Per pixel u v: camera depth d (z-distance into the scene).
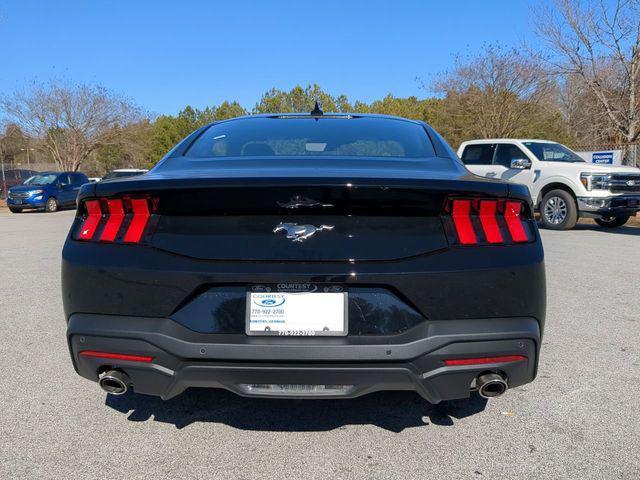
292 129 3.29
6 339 4.09
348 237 2.25
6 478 2.31
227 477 2.32
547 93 24.02
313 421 2.82
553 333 4.18
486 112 24.70
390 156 2.89
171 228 2.32
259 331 2.24
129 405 3.01
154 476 2.33
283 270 2.22
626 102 17.36
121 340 2.28
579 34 17.31
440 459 2.46
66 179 21.75
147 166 41.66
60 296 5.46
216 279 2.23
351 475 2.33
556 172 11.08
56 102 33.69
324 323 2.24
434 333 2.20
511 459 2.45
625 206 10.55
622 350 3.81
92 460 2.45
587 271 6.51
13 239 10.48
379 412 2.92
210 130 3.38
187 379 2.27
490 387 2.32
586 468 2.37
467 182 2.29
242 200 2.25
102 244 2.36
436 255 2.24
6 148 40.69
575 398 3.06
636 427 2.73
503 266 2.26
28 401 3.05
